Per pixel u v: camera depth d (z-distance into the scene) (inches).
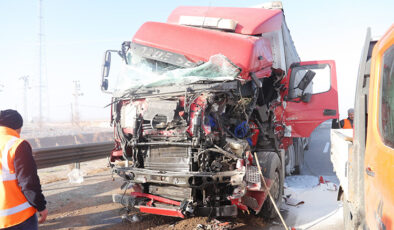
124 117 186.2
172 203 162.7
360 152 102.8
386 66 81.6
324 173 308.5
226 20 204.5
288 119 266.5
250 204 171.0
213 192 164.9
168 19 242.1
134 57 212.5
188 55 189.0
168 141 168.9
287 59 296.7
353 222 108.5
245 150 168.7
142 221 185.2
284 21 283.9
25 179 94.7
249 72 182.4
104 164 404.8
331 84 269.6
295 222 185.0
